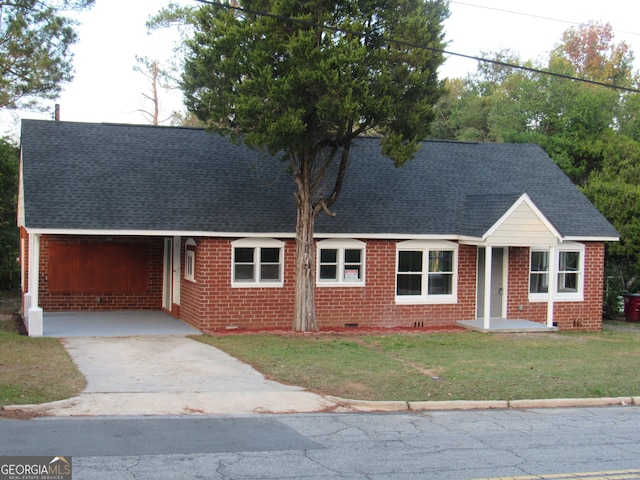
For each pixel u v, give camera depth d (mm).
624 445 9156
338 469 7699
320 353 15367
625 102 41750
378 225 20484
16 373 12016
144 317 21406
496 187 23672
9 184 30266
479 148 25844
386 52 16281
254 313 19422
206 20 17750
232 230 18875
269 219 19625
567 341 19016
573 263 22875
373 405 11219
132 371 12953
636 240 26031
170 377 12539
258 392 11656
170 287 22500
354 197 21484
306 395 11617
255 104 15852
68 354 14477
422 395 11836
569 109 36719
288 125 15820
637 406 12125
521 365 14836
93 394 10977
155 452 8148
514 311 22062
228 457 8047
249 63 16281
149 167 20609
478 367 14391
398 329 20109
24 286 22188
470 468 7879
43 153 20016
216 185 20531
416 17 16172
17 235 30719
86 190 18953
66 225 17469
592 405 12078
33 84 25078
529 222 20312
